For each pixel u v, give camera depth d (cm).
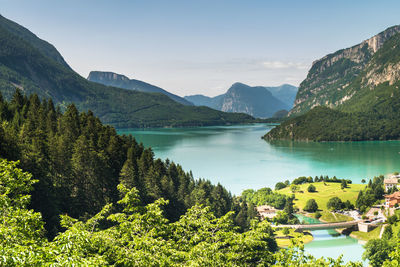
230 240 3066
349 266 3259
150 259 2519
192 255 2789
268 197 19612
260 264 3109
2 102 15162
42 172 9244
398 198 17175
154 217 3098
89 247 2383
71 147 12075
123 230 2977
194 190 13562
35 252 1733
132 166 11206
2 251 1616
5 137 9012
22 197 2827
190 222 3306
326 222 16612
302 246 3375
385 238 11756
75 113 15700
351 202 19450
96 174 11056
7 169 3041
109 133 14462
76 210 9544
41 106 16050
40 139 11238
